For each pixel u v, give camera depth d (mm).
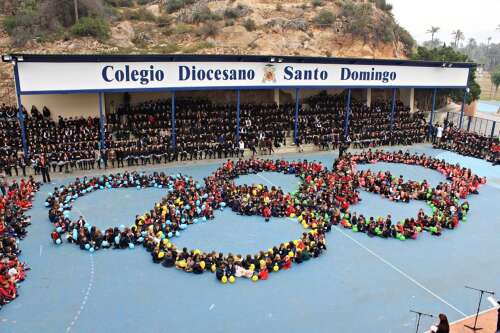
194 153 39375
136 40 61594
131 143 38500
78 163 35312
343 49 68000
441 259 22688
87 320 16828
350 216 26625
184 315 17328
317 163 39219
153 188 31750
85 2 62625
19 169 34844
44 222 25422
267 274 20344
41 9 61000
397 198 30688
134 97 46719
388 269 21469
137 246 22891
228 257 20703
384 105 54250
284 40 65000
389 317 17656
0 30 58625
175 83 38469
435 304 18672
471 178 34438
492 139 46062
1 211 24766
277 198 28500
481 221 27938
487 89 138500
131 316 17141
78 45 56125
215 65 39469
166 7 72750
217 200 28297
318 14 70750
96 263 21094
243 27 65188
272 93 53094
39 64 33688
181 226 24844
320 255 22656
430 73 49125
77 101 42719
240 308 17922
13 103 47031
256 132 43438
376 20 71688
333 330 16703
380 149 46188
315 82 43750
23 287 18906
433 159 39656
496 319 17672
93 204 28406
